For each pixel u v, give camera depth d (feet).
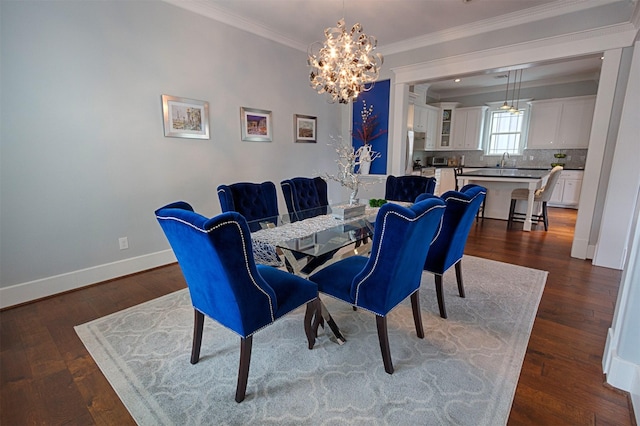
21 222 8.21
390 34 13.83
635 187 10.03
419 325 6.71
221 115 12.28
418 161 26.63
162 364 6.00
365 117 16.71
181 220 4.43
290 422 4.70
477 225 17.04
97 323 7.42
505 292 8.96
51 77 8.30
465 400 5.08
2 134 7.73
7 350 6.45
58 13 8.25
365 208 9.49
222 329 7.16
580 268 10.75
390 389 5.32
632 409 4.89
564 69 19.86
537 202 17.22
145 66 10.02
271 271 6.35
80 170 9.05
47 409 4.99
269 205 9.94
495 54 12.57
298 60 15.11
